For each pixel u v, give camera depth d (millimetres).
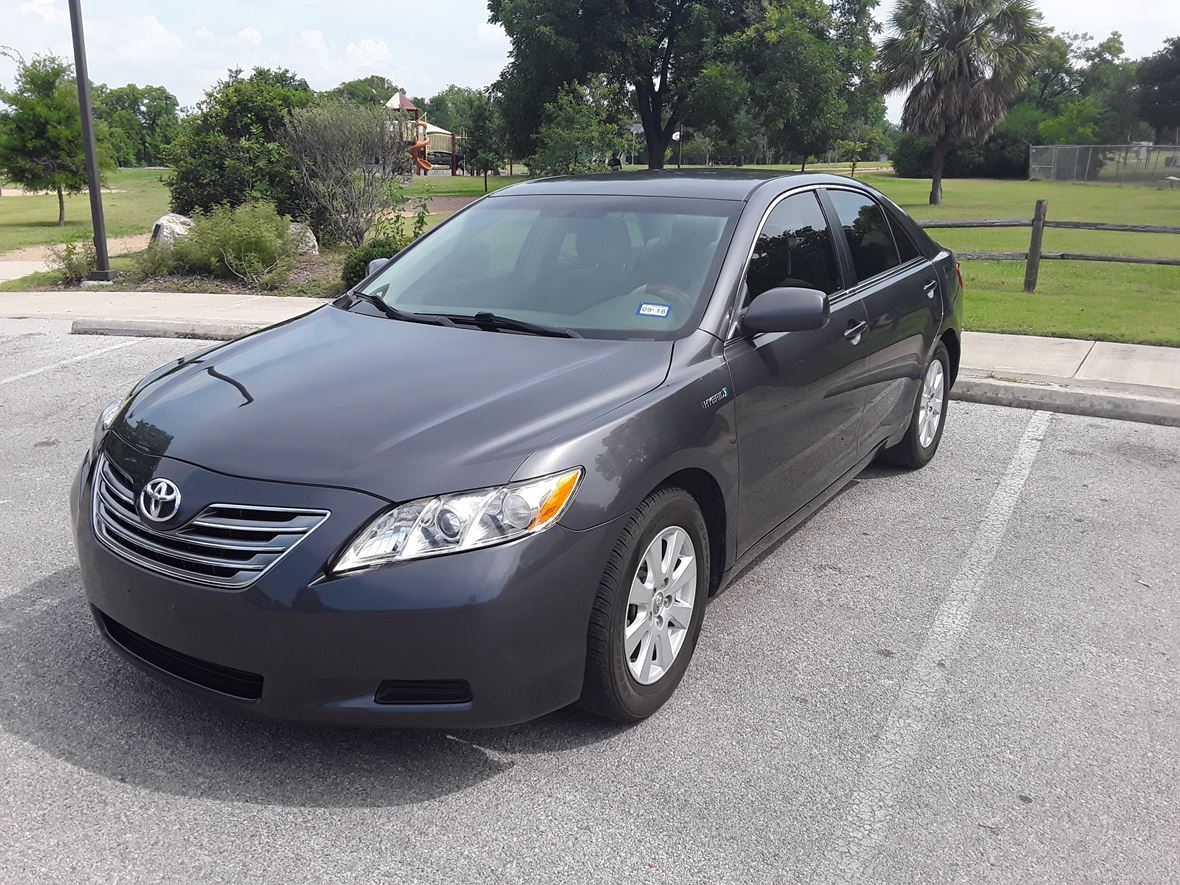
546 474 2777
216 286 12211
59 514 4918
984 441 6305
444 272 4148
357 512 2650
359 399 3088
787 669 3582
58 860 2531
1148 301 11031
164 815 2715
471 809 2770
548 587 2746
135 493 2910
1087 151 63406
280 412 3045
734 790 2879
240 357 3605
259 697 2748
